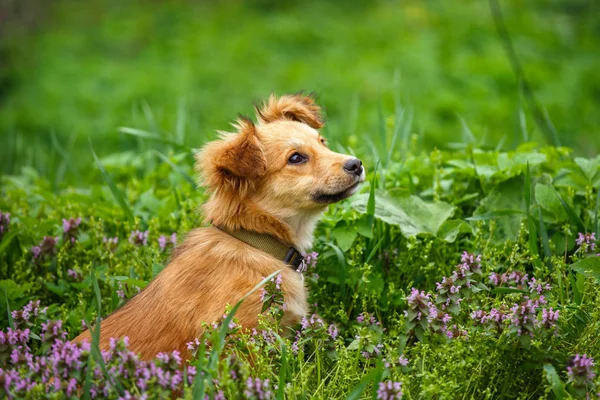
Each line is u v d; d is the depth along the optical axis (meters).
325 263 6.45
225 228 5.90
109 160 9.43
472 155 7.23
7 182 9.12
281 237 5.96
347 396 4.80
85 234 7.07
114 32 18.62
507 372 5.09
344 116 13.44
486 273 5.86
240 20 19.03
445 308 5.16
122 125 13.41
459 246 6.65
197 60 16.55
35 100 15.09
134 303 5.50
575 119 13.70
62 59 17.17
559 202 6.43
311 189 5.88
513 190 6.73
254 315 5.38
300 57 16.84
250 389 4.46
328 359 5.45
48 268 6.66
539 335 5.01
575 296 5.53
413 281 6.30
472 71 14.98
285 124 6.24
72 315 6.06
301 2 20.20
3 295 5.92
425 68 15.17
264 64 16.34
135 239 6.82
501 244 6.43
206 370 4.54
